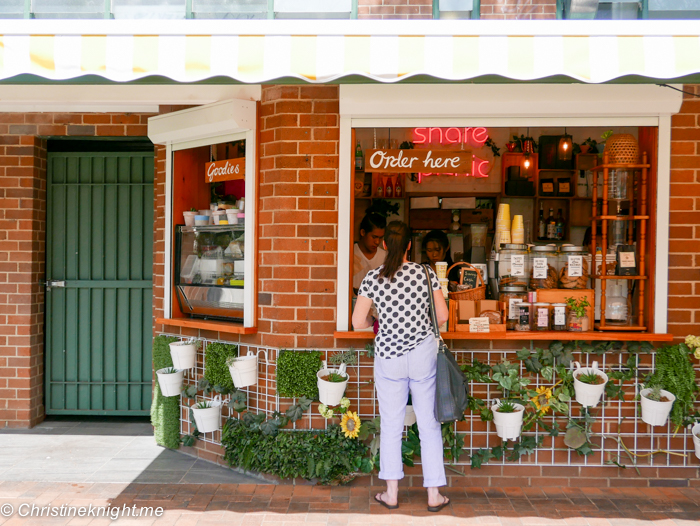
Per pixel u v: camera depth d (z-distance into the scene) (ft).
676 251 13.84
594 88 13.55
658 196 13.79
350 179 14.06
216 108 14.62
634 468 13.93
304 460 13.67
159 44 11.01
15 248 18.16
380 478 12.71
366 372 14.08
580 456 14.02
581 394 13.37
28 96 15.17
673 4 14.32
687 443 13.88
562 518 12.29
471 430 14.06
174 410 16.43
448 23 12.61
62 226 19.26
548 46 10.75
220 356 14.94
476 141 14.53
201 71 10.90
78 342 19.35
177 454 16.22
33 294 18.39
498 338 13.70
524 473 14.01
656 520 12.23
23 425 18.33
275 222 14.17
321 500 13.15
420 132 14.53
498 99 13.58
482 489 13.83
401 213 18.04
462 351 14.01
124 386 19.40
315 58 10.84
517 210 18.56
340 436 13.76
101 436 17.78
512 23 12.48
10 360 18.24
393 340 12.34
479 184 18.19
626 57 10.67
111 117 18.06
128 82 12.33
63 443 17.08
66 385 19.36
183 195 17.03
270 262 14.34
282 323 14.14
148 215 19.30
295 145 14.05
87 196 19.26
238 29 12.87
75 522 11.95
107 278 19.38
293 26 12.84
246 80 10.85
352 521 12.12
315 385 13.94
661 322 13.82
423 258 17.85
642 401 13.43
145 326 19.39
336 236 14.08
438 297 12.62
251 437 14.24
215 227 15.79
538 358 13.83
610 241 14.76
